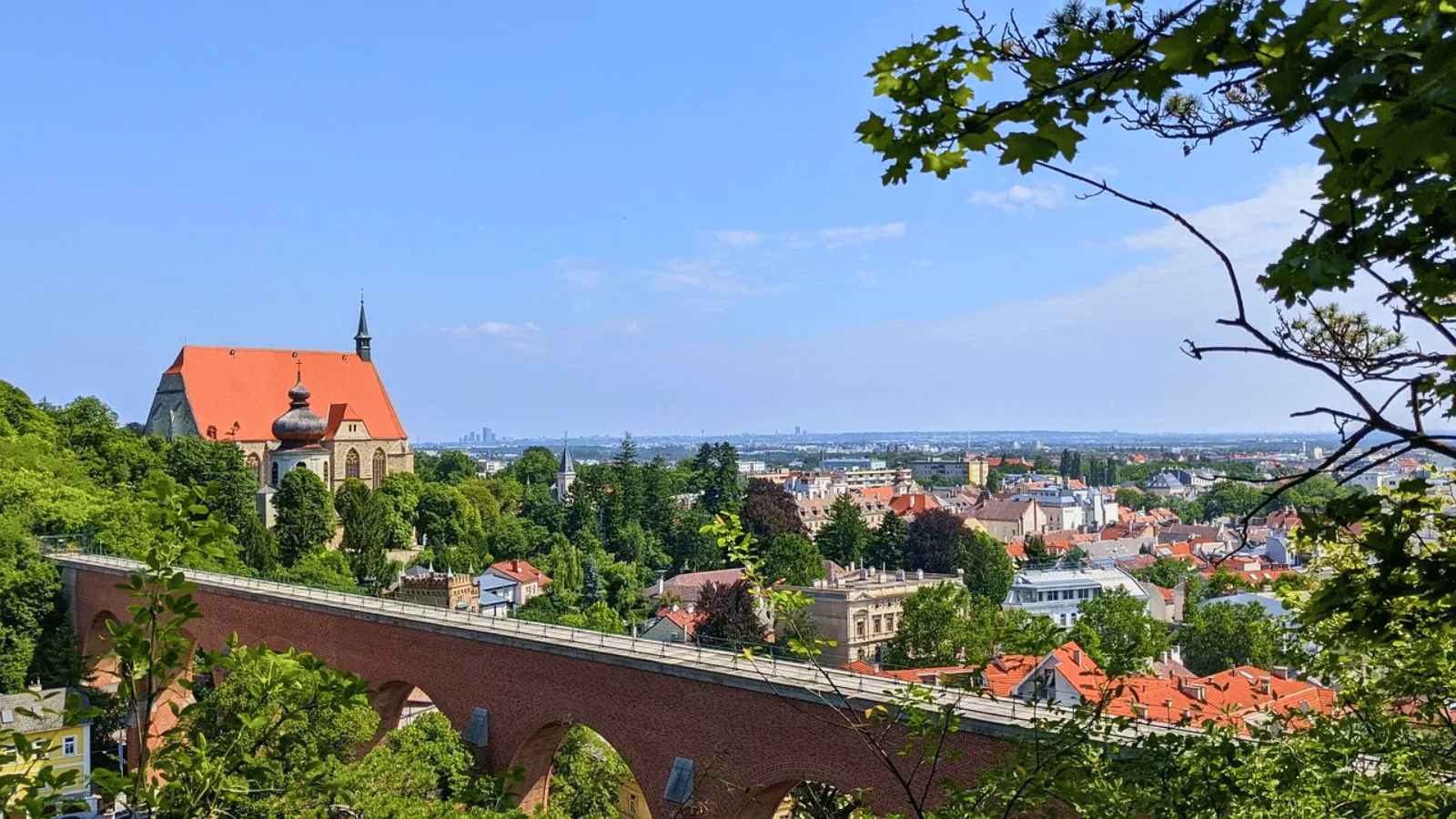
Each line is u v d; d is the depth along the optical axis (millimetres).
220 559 10688
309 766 11320
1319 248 6508
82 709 10234
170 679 10984
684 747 39000
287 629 58844
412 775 43094
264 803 11016
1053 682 40344
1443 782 14219
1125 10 6625
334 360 158000
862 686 34906
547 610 118875
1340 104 5434
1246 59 6055
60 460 100438
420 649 50906
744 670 37281
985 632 70312
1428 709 14320
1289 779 13711
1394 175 6031
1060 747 14148
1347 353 8477
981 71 7051
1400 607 8914
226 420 143500
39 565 74875
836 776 34156
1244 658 88000
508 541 148000
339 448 146625
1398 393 7133
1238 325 6820
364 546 121000
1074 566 161375
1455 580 7629
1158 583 152000
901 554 146250
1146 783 13898
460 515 146750
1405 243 6590
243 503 120438
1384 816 12844
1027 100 6652
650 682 40375
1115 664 14625
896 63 7027
